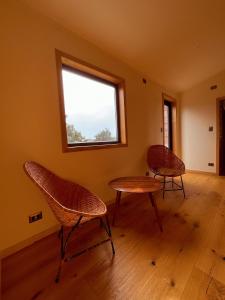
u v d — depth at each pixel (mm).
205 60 3061
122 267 1256
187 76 3559
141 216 2068
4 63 1373
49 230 1695
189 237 1616
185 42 2428
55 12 1622
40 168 1443
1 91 1359
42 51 1618
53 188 1487
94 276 1178
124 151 2668
